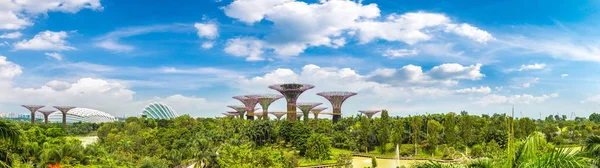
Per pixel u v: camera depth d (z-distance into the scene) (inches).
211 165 2773.1
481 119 4845.0
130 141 3619.6
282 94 5605.3
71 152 2367.1
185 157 3243.1
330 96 5816.9
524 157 478.6
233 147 2674.7
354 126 5137.8
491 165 524.1
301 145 3969.0
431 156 4126.5
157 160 2856.8
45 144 2502.5
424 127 5007.4
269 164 2664.9
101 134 4803.2
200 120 5905.5
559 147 494.0
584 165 464.8
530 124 4308.6
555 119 6752.0
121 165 2527.1
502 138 4025.6
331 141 4690.0
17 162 1599.4
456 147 4256.9
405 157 4109.3
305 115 5757.9
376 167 3444.9
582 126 4781.0
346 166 3348.9
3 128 925.2
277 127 4505.4
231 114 7465.6
